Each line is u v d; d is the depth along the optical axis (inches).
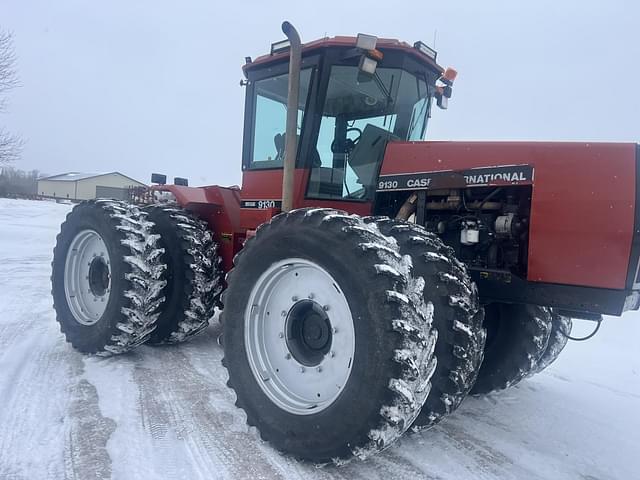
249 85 170.4
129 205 167.8
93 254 170.2
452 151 118.7
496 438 118.5
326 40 142.0
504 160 110.7
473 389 140.9
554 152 104.8
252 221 169.3
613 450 115.0
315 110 147.3
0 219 795.4
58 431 108.3
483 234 115.4
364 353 89.7
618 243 96.3
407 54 145.2
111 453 100.2
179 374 148.3
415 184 123.2
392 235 107.6
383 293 89.5
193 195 186.2
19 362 151.0
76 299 171.6
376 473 98.7
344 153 148.6
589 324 245.9
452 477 98.9
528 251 106.0
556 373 174.4
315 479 94.7
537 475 101.8
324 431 93.9
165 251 163.0
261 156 168.2
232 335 114.4
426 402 98.3
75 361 155.5
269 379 110.4
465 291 100.7
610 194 97.8
